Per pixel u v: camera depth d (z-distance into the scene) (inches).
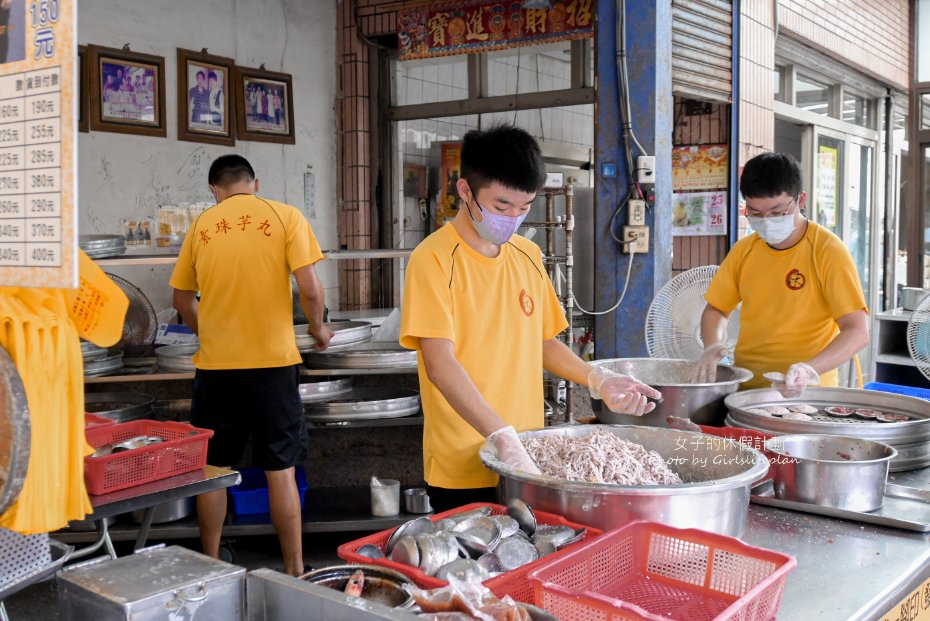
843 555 60.4
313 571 49.6
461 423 75.4
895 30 295.9
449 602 44.5
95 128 171.8
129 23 176.7
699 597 51.0
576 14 186.2
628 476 64.6
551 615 43.1
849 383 277.1
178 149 187.5
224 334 123.6
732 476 60.7
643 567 54.2
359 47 220.1
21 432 46.9
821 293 101.3
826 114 280.7
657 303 123.6
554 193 155.2
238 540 154.0
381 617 40.8
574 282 181.9
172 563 46.8
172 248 187.2
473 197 70.8
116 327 54.6
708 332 113.8
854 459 74.3
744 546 50.0
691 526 57.1
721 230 205.9
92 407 140.7
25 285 42.4
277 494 127.4
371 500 144.9
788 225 98.7
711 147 205.5
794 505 70.1
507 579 48.4
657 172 170.9
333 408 135.7
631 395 76.4
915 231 271.9
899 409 88.7
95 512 82.0
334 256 134.2
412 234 236.1
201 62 190.2
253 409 124.6
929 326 120.4
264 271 122.7
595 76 171.8
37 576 63.0
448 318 72.1
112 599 41.8
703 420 89.2
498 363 75.8
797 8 230.4
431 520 59.5
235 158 128.6
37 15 40.9
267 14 204.7
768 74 218.1
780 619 50.2
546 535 55.7
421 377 78.7
